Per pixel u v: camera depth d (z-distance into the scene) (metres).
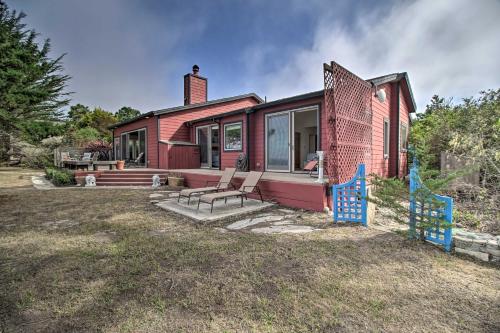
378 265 2.81
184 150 11.79
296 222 4.62
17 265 2.92
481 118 6.79
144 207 6.02
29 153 17.61
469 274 2.60
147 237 3.86
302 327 1.84
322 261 2.93
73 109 33.91
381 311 2.01
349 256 3.06
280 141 8.62
